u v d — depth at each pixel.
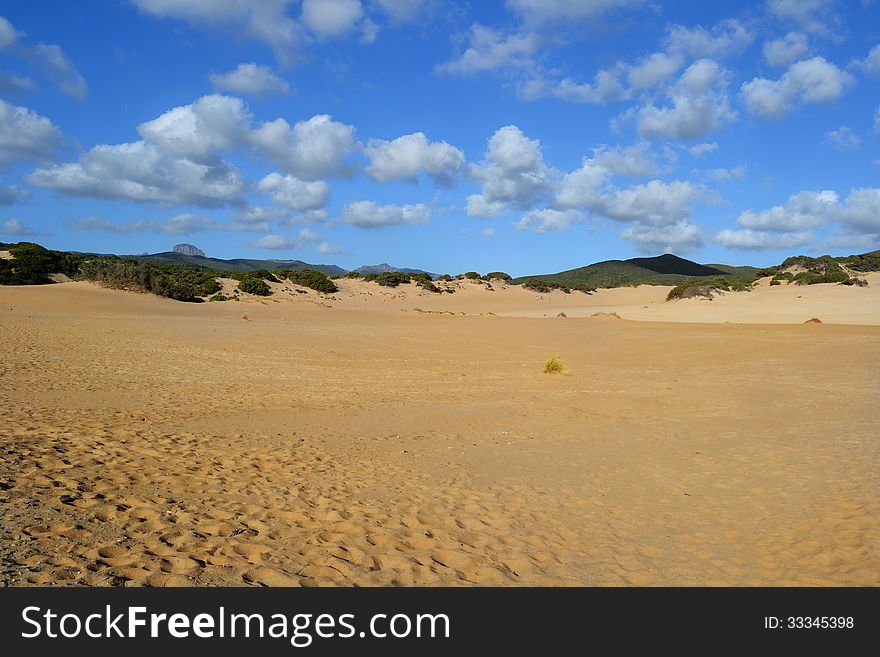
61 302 46.47
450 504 6.48
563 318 51.28
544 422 11.36
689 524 5.96
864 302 62.16
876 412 11.88
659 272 189.62
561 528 5.84
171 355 21.27
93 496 5.79
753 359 22.50
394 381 17.38
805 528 5.74
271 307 62.09
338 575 4.58
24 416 9.50
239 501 6.14
